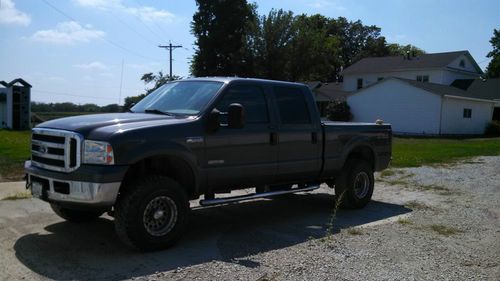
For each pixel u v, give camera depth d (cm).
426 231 702
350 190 845
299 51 5444
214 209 841
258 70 5481
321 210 848
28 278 477
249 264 532
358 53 8688
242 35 5684
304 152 758
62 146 554
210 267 519
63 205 568
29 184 610
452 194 1016
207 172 627
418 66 4806
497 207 882
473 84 4612
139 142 558
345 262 548
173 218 585
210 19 5938
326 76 6844
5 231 648
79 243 600
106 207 550
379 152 909
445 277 510
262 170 695
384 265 542
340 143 822
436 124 3606
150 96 733
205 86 679
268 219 771
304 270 516
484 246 630
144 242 560
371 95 3966
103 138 540
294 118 749
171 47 5362
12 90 2862
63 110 3769
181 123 602
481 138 3281
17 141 1922
